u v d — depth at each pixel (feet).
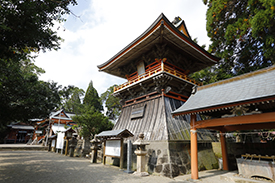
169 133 37.96
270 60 53.26
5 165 36.81
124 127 53.47
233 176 28.96
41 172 30.48
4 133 144.56
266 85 24.29
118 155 37.73
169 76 46.39
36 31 21.79
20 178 25.22
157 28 41.96
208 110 27.25
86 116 68.59
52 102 37.88
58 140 79.51
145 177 29.96
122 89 59.06
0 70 29.22
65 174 29.58
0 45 21.36
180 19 67.77
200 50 53.01
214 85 34.09
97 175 29.73
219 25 69.00
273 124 32.50
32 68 83.41
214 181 28.07
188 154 37.37
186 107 31.27
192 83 53.57
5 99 29.07
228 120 26.81
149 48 52.42
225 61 67.56
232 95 26.86
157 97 49.55
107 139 43.65
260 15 43.91
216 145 46.70
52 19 23.57
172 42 47.80
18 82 31.01
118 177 28.81
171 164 32.17
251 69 57.72
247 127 36.22
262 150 39.75
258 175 27.04
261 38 52.95
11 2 19.06
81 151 64.80
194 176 28.73
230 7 63.67
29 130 168.25
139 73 58.59
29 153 70.95
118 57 58.65
